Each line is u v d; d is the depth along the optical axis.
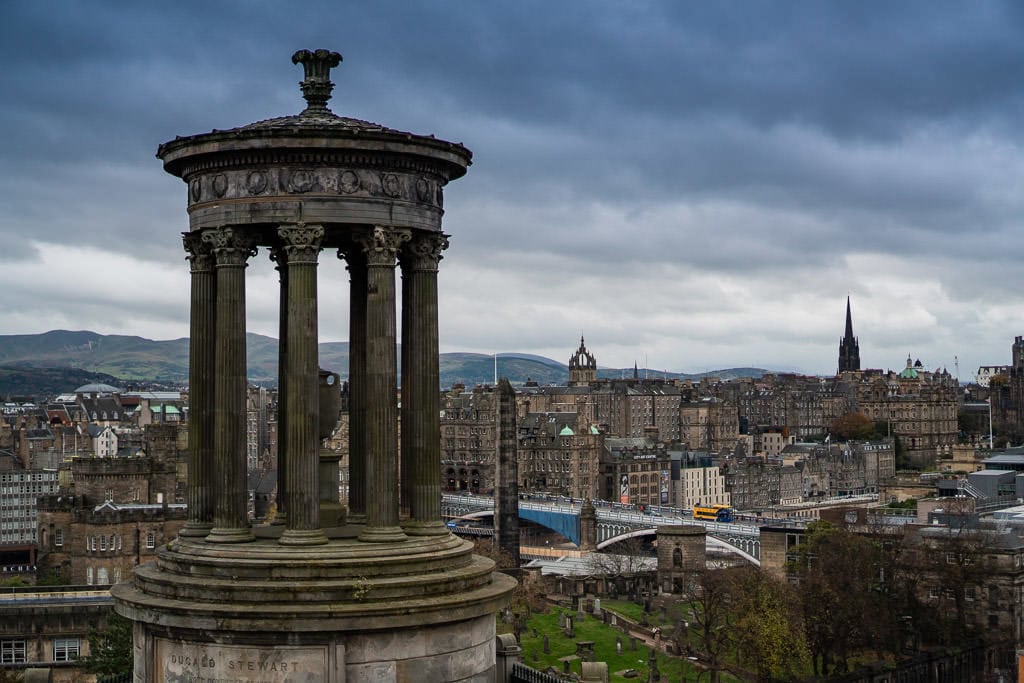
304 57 39.75
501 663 45.94
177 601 36.19
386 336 37.38
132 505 190.12
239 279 37.69
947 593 185.62
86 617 120.56
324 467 40.12
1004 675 174.00
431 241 39.00
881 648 174.25
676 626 182.50
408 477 39.56
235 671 35.88
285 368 41.94
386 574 36.66
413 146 37.66
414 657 36.50
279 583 35.78
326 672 35.69
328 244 41.66
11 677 112.38
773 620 161.25
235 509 37.56
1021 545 192.62
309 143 36.75
